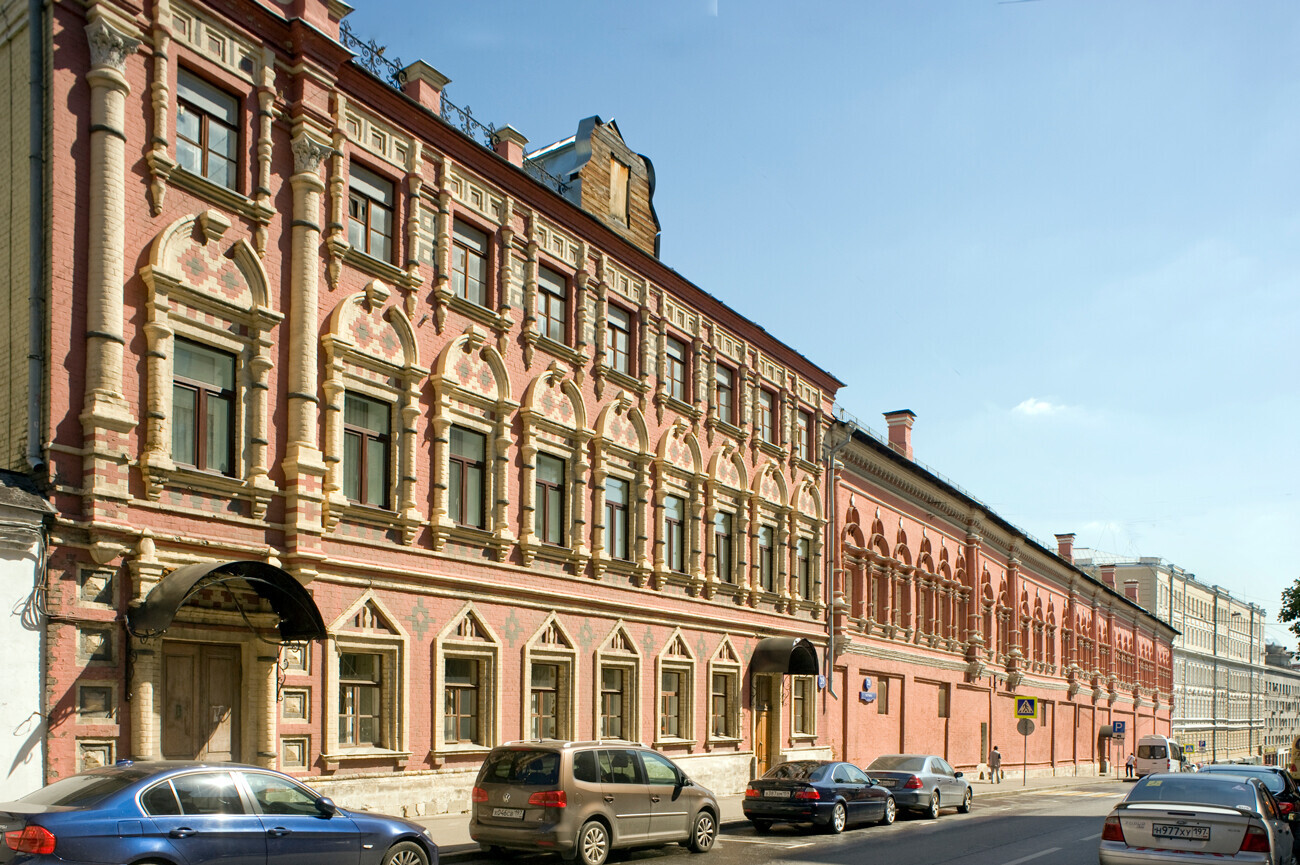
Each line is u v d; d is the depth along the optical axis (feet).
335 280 63.67
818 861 59.06
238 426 57.77
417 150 70.23
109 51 52.39
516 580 75.77
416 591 67.31
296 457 59.72
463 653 71.05
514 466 76.69
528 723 75.87
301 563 59.16
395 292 68.23
